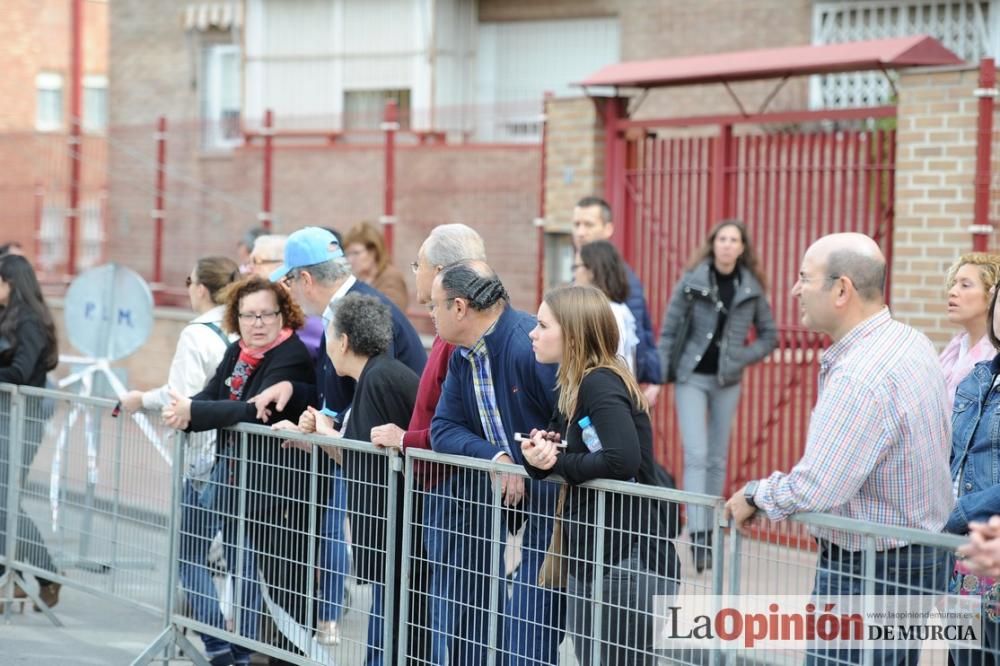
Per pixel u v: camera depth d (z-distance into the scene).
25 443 12.72
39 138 27.33
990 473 7.75
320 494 9.62
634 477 7.89
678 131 25.27
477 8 28.89
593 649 7.82
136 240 25.98
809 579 6.97
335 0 29.92
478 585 8.55
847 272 7.11
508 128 23.16
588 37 27.45
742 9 25.08
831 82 23.70
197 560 10.66
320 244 10.85
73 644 12.48
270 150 23.34
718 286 14.32
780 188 15.45
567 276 18.02
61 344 26.86
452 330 8.67
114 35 34.91
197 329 11.65
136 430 11.32
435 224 21.78
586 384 7.91
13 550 12.89
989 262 9.67
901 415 6.95
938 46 14.59
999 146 13.48
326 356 10.62
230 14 32.75
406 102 29.11
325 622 9.59
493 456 8.54
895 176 14.27
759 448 15.62
